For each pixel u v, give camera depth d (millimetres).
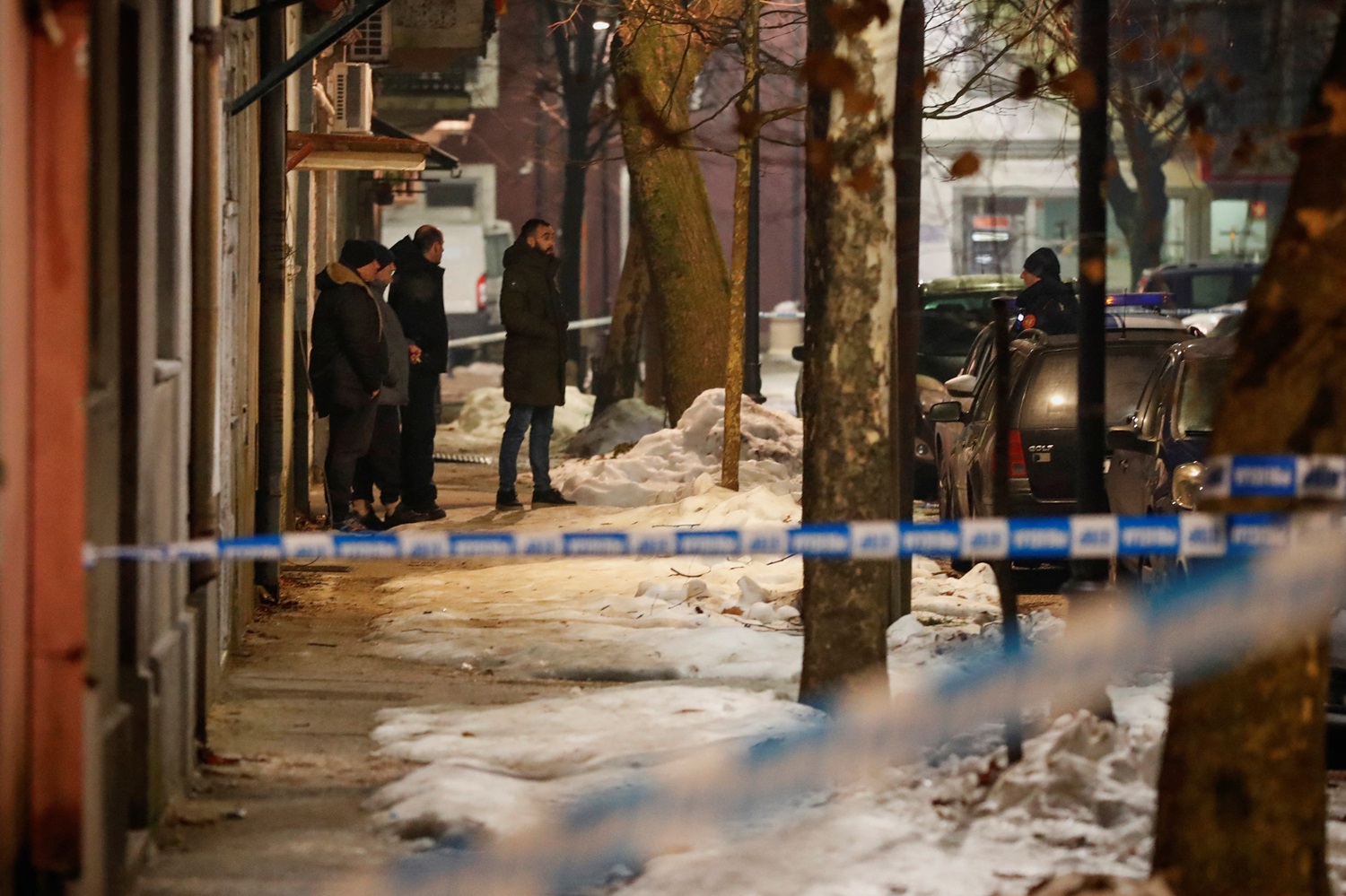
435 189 131750
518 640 24703
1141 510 27781
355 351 34844
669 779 16453
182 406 16688
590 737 18688
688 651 23953
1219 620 12164
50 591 11430
